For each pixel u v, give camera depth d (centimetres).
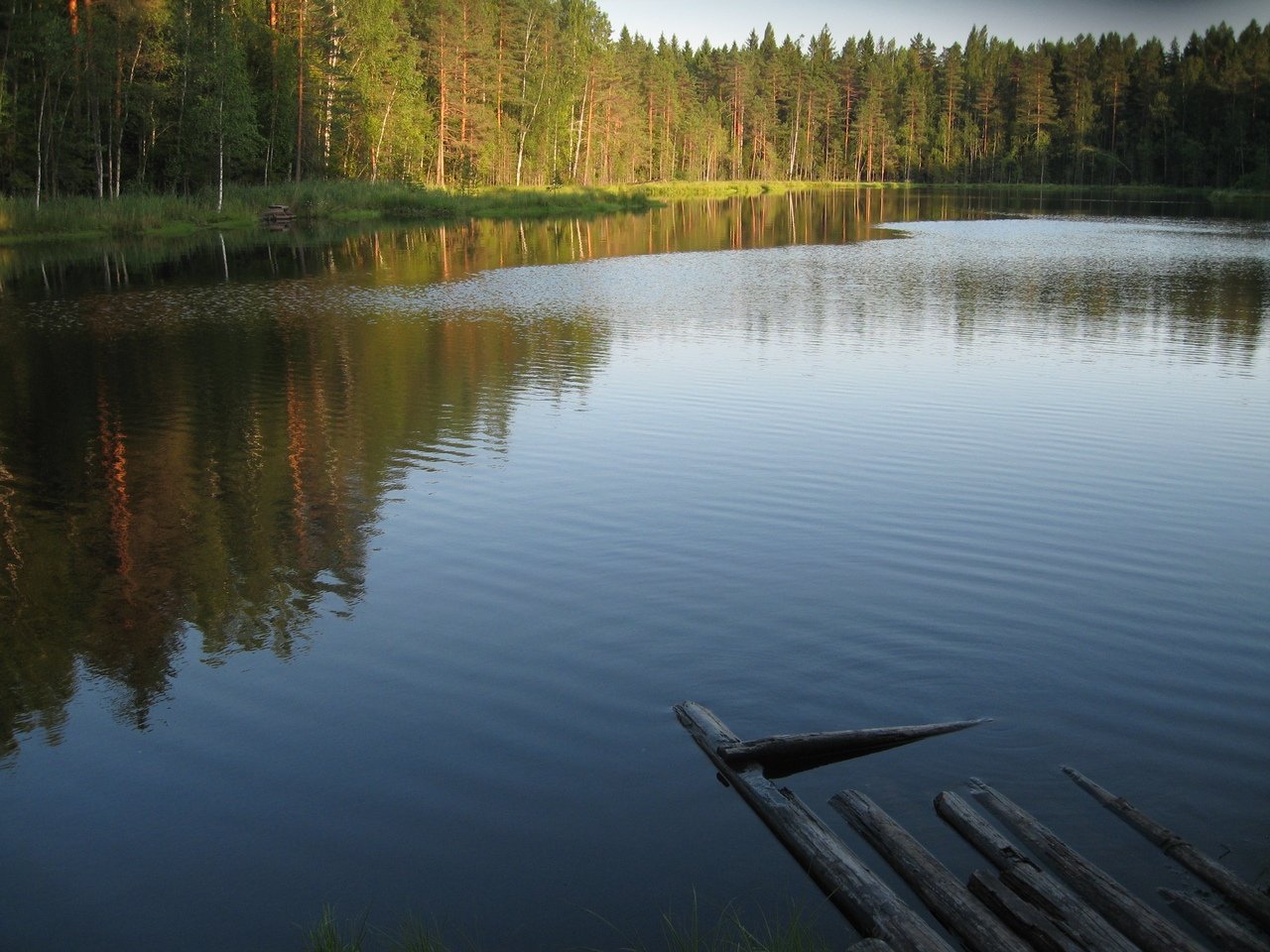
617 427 1438
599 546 1003
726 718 696
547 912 523
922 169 13288
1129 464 1260
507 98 7938
